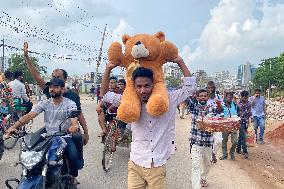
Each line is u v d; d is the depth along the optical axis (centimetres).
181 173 846
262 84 8144
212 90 772
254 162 1076
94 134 1357
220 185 778
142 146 423
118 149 1039
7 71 1097
